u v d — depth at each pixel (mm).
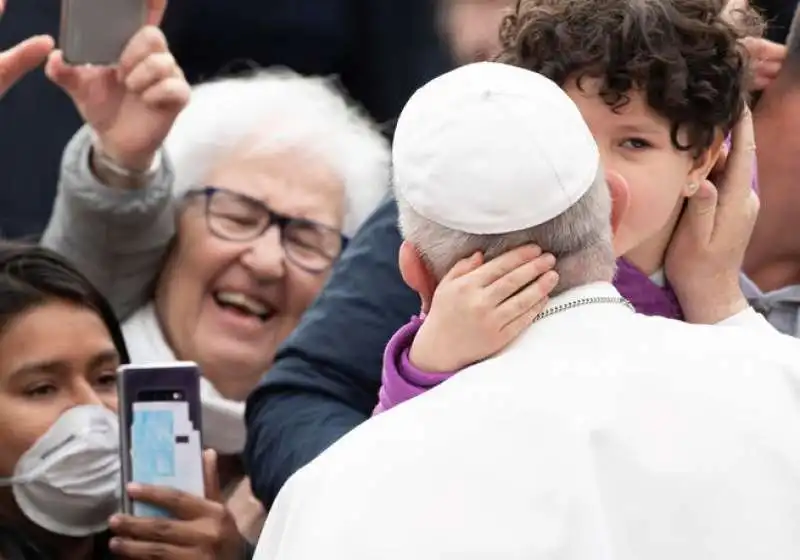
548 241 6820
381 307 9148
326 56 14594
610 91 7805
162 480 8812
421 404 6738
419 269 7043
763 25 9430
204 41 14469
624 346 6801
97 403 8945
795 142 9594
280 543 6582
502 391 6648
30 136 14016
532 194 6727
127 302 11531
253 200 11500
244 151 11602
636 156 7914
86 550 9078
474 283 6812
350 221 11742
